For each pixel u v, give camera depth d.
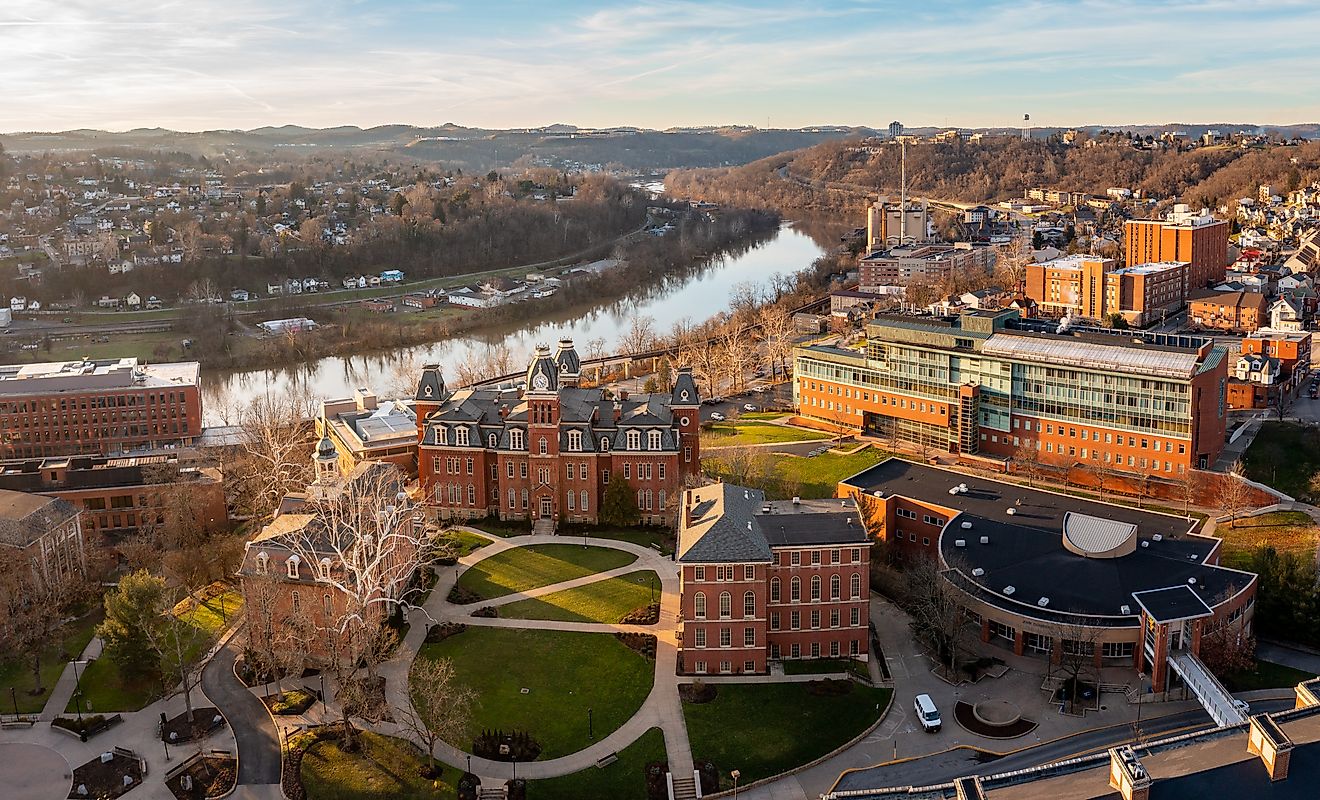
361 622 149.25
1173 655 148.12
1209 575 161.50
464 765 136.88
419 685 151.38
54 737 145.62
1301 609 158.88
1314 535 188.62
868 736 142.25
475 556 197.12
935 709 144.00
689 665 156.25
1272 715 105.38
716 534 155.62
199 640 168.88
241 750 141.12
